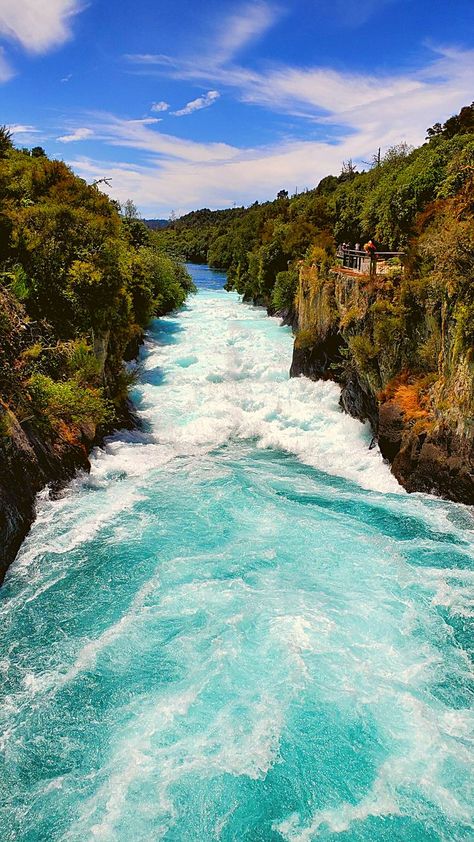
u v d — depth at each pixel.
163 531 14.88
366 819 7.62
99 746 8.74
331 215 56.44
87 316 21.42
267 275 58.31
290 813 7.72
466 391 15.18
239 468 19.69
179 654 10.48
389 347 19.58
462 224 15.24
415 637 10.88
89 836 7.43
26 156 28.77
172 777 8.21
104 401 19.78
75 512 15.73
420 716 9.11
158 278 50.47
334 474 19.14
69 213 22.30
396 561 13.38
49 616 11.59
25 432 15.80
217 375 31.03
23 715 9.28
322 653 10.41
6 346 16.92
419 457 17.02
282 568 13.17
